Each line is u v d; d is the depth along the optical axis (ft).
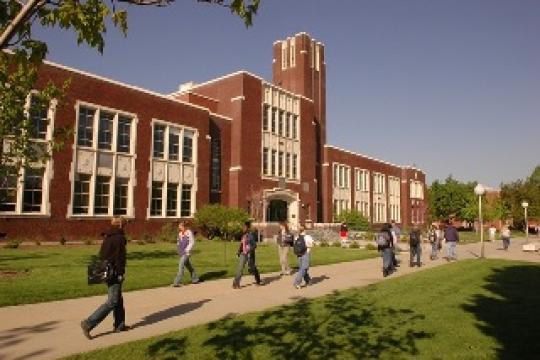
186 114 108.27
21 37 13.80
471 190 258.57
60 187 79.61
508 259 73.26
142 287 39.06
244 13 14.32
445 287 41.29
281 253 50.70
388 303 33.04
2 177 45.47
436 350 21.36
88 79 85.81
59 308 30.09
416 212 237.45
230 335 23.40
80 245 78.48
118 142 91.81
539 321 27.50
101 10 13.80
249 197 123.44
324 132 173.88
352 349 21.38
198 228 105.40
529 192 224.53
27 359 19.42
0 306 29.96
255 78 131.13
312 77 173.27
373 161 203.82
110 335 23.88
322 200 167.22
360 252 80.69
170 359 19.30
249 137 126.41
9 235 71.97
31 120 45.83
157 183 100.27
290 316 28.27
